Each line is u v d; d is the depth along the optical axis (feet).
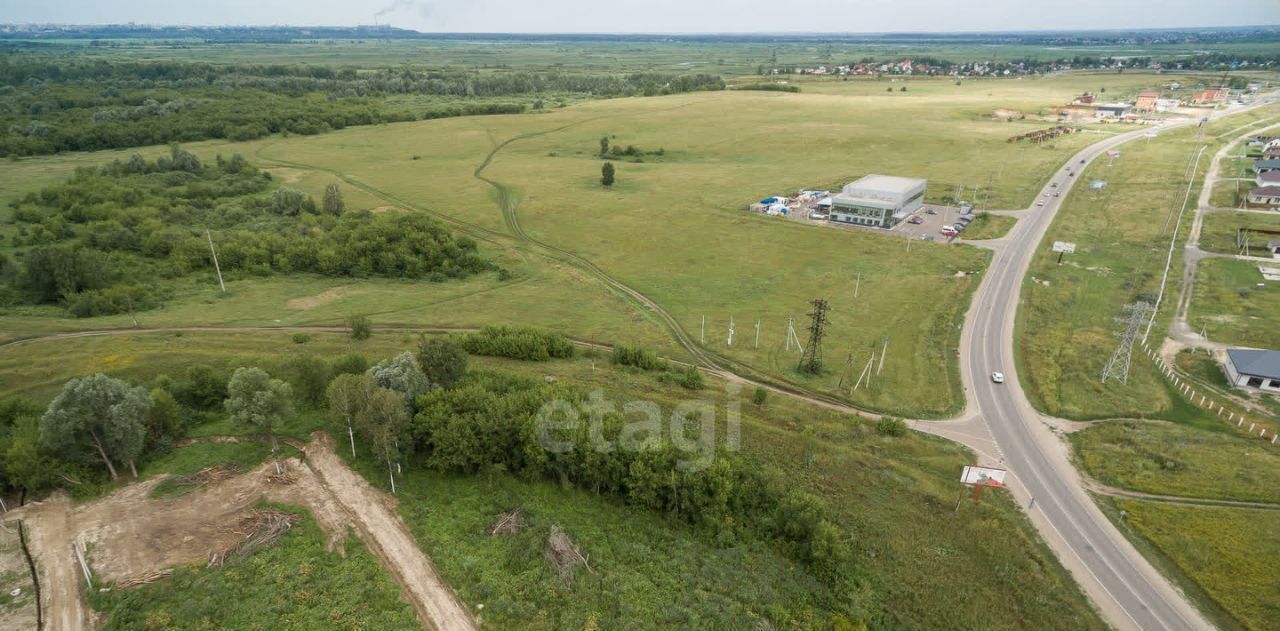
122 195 575.79
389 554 192.85
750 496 223.30
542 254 539.29
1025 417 297.74
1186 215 602.44
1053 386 322.14
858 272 483.92
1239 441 273.33
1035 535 221.05
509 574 189.16
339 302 421.18
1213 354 352.28
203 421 251.60
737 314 416.05
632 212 636.48
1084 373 333.01
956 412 301.84
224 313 391.04
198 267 469.57
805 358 347.97
